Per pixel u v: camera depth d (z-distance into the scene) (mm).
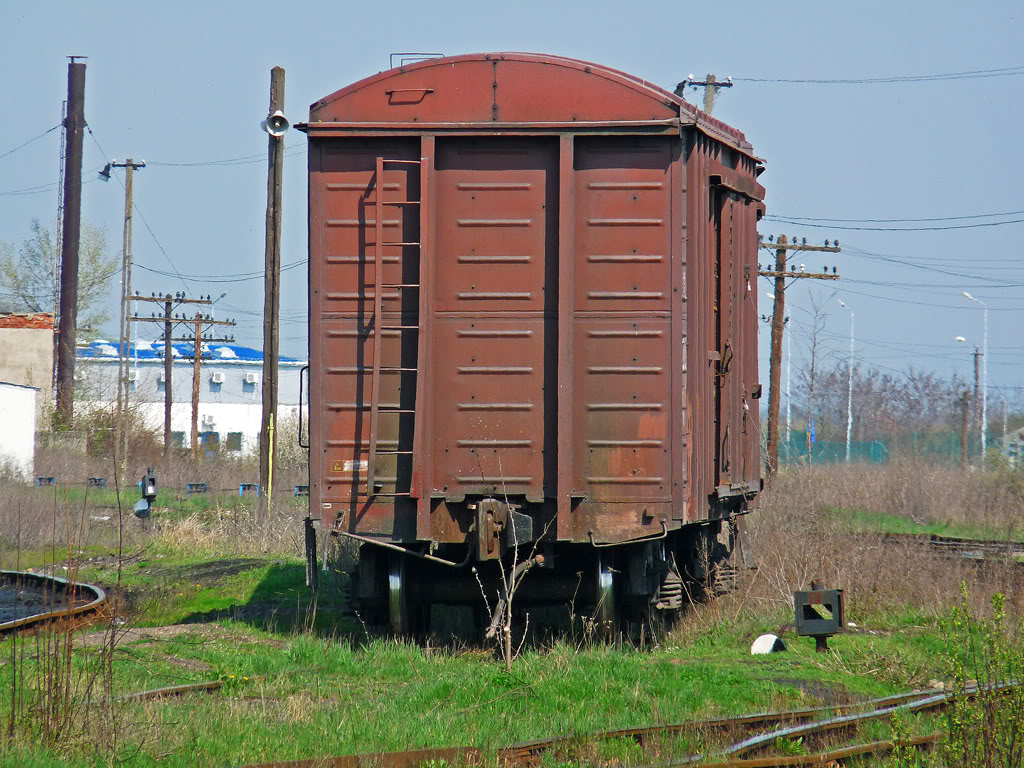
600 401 43312
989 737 28172
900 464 126875
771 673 41281
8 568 72000
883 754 29938
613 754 29922
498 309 43531
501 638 44094
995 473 140125
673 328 43188
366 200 43656
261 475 94188
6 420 160750
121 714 30656
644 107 43281
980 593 53750
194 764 27844
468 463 43438
